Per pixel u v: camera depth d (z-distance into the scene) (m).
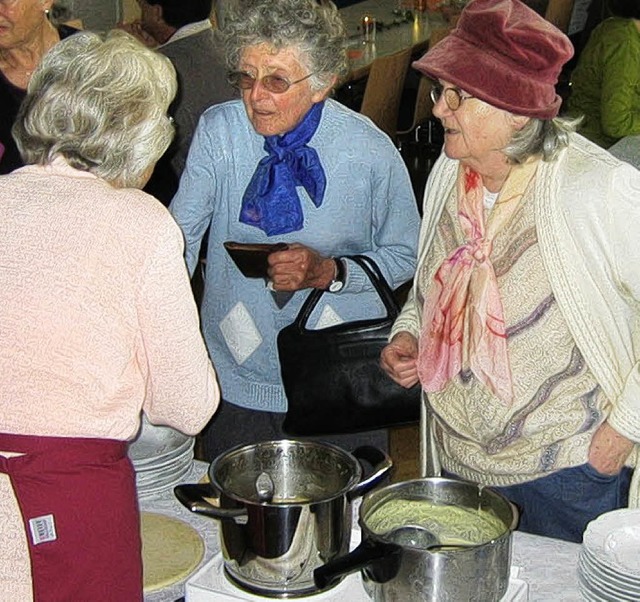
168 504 1.76
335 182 2.12
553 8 5.73
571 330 1.73
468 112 1.67
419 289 1.95
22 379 1.43
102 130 1.46
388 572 1.33
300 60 1.95
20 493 1.44
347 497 1.42
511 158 1.71
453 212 1.86
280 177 2.10
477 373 1.81
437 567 1.30
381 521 1.49
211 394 1.58
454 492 1.50
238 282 2.21
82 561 1.47
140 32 3.05
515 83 1.63
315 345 2.18
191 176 2.15
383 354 1.97
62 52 1.50
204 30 2.55
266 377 2.27
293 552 1.40
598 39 4.09
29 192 1.47
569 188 1.70
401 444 3.71
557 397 1.78
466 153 1.71
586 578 1.46
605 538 1.50
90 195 1.46
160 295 1.46
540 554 1.59
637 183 1.68
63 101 1.46
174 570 1.58
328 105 2.12
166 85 1.53
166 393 1.54
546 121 1.70
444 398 1.89
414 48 5.43
